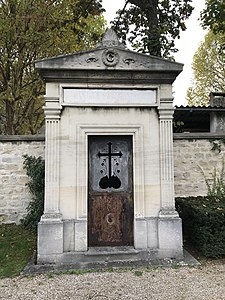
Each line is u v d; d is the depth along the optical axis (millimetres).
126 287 4484
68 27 12555
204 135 8773
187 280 4734
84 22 13516
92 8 13492
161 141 6016
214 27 11211
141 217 5871
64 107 5938
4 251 6254
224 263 5559
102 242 6035
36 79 12430
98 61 5918
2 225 8195
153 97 6121
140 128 6039
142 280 4742
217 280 4734
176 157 8688
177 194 8594
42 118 14883
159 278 4820
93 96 6000
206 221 5793
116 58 5945
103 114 6016
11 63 11914
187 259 5695
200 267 5332
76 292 4336
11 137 8367
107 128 5988
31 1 11172
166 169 5969
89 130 5953
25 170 8383
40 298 4164
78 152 5891
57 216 5660
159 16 13898
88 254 5578
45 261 5508
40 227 5570
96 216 6074
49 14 11648
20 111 13492
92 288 4461
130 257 5676
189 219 6676
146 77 6043
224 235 5770
